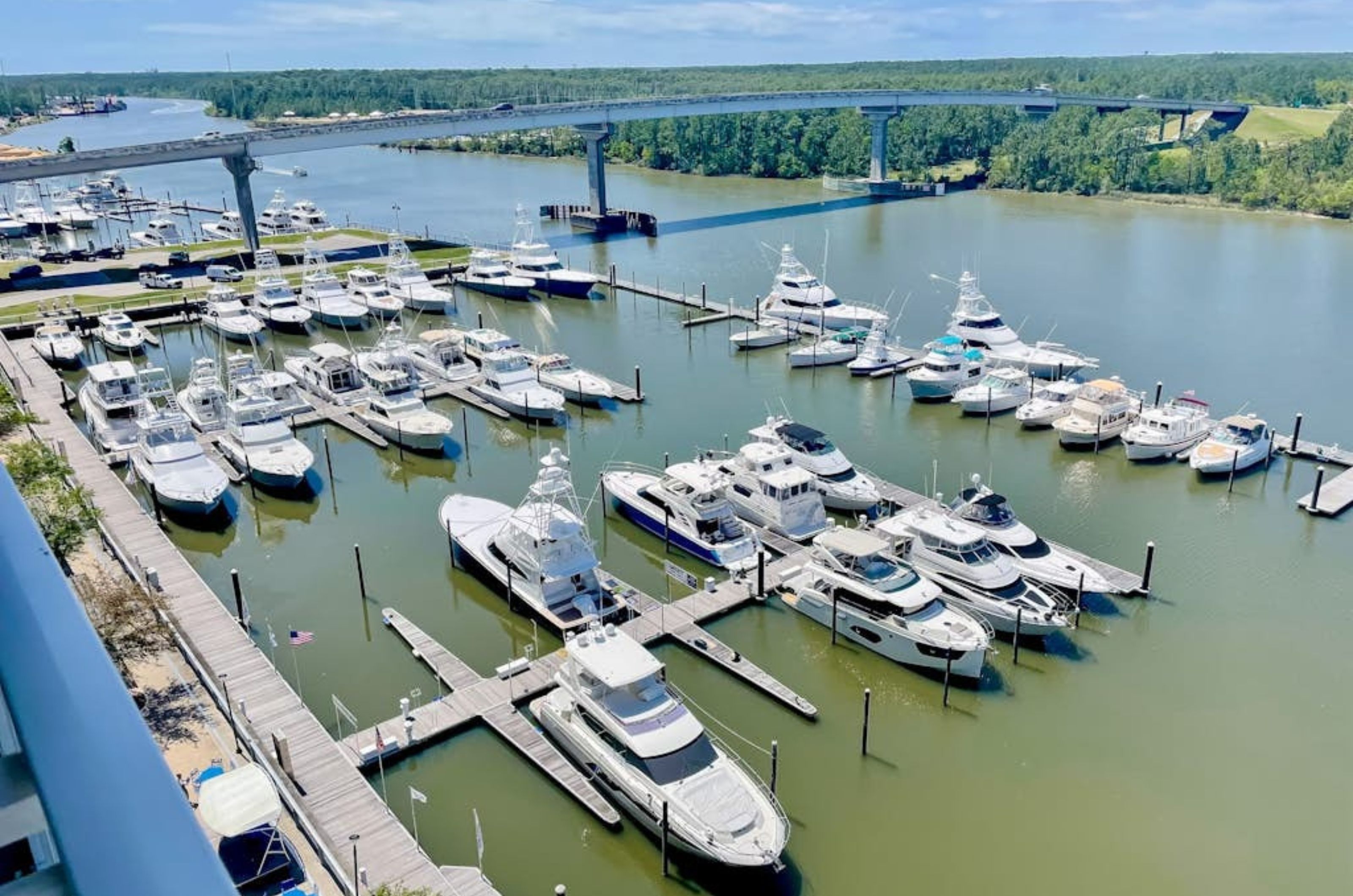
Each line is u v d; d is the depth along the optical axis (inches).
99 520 1840.6
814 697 1540.4
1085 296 3863.2
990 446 2476.6
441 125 5142.7
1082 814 1310.3
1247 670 1589.6
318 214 5211.6
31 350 3171.8
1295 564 1897.1
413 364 2829.7
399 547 2017.7
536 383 2743.6
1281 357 3115.2
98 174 6619.1
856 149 7381.9
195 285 3937.0
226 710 1397.6
